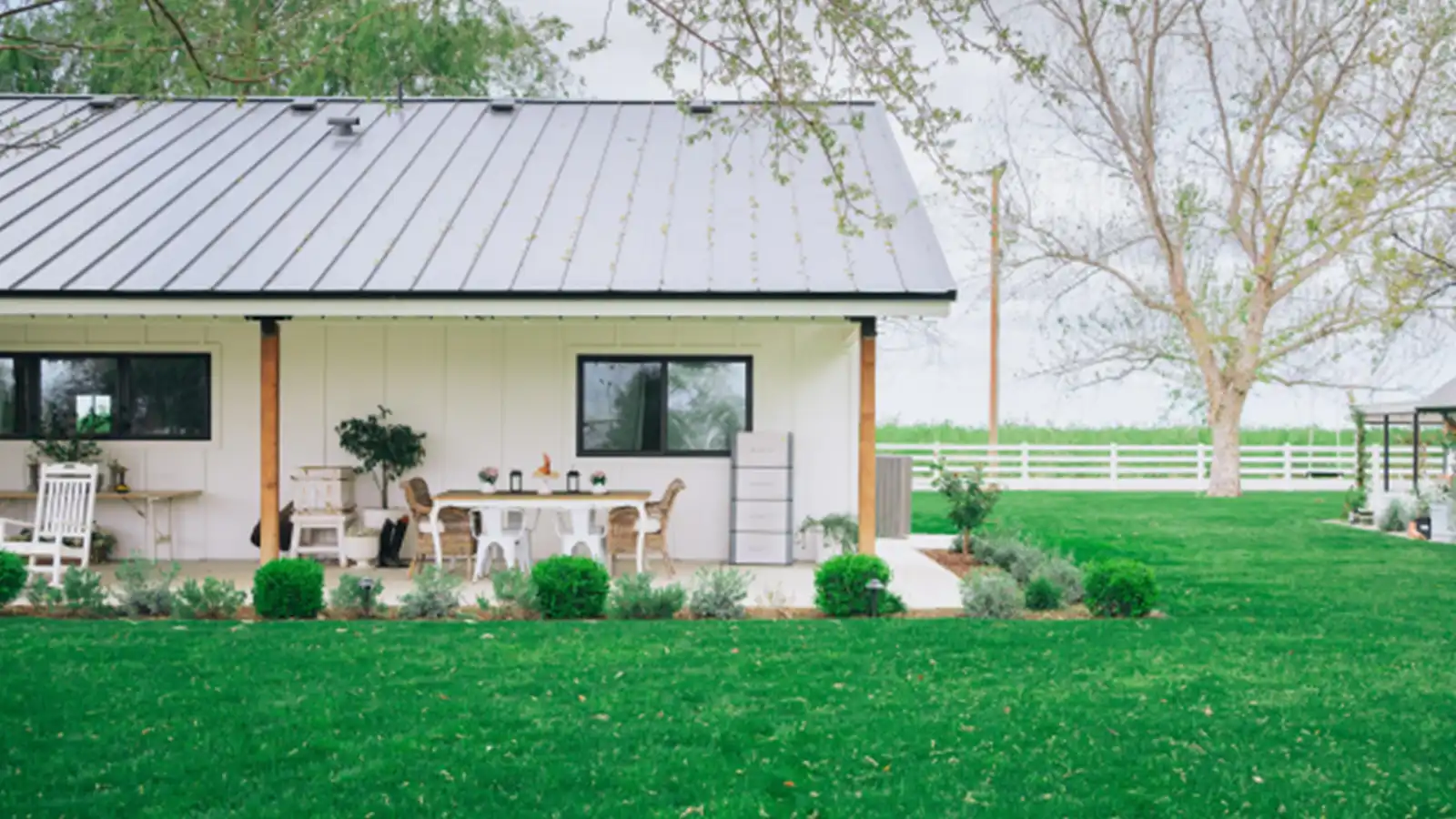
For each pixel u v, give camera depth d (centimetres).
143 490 1580
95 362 1594
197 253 1344
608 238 1416
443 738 716
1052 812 607
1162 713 788
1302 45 2870
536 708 782
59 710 767
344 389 1588
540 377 1590
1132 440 4469
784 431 1577
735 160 1681
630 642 993
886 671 896
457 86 2486
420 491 1460
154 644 966
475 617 1130
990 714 779
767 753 693
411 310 1263
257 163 1648
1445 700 833
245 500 1589
